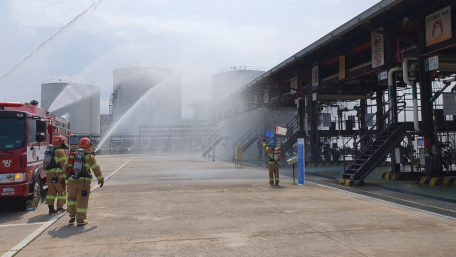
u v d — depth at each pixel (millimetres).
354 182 12414
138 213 7605
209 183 13062
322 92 22109
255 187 11828
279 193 10469
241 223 6605
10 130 7762
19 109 8281
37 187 8688
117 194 10438
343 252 4852
